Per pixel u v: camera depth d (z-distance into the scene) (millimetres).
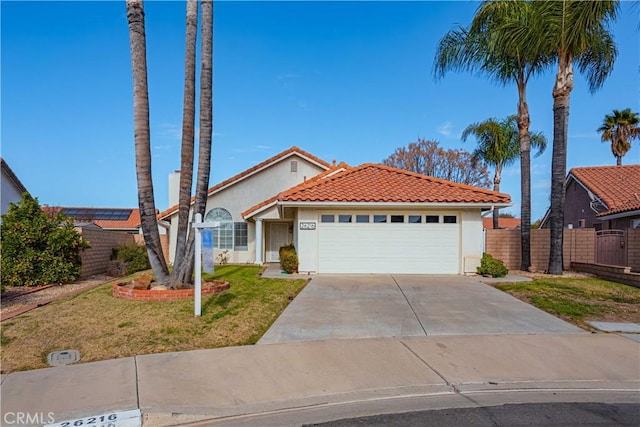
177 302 9312
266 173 21422
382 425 4203
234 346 6688
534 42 13383
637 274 11602
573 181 24516
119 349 6500
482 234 14625
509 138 24875
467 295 10703
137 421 4250
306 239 14797
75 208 40812
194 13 10703
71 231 13195
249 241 21016
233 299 9766
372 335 7281
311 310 9070
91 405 4586
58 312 8523
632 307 9305
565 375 5535
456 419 4312
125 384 5168
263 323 7988
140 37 10000
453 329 7656
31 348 6480
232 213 21094
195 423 4281
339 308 9273
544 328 7742
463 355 6266
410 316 8586
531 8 13625
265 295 10414
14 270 12000
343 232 14828
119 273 15188
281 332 7438
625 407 4621
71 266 13055
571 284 12047
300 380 5336
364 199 14125
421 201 14078
